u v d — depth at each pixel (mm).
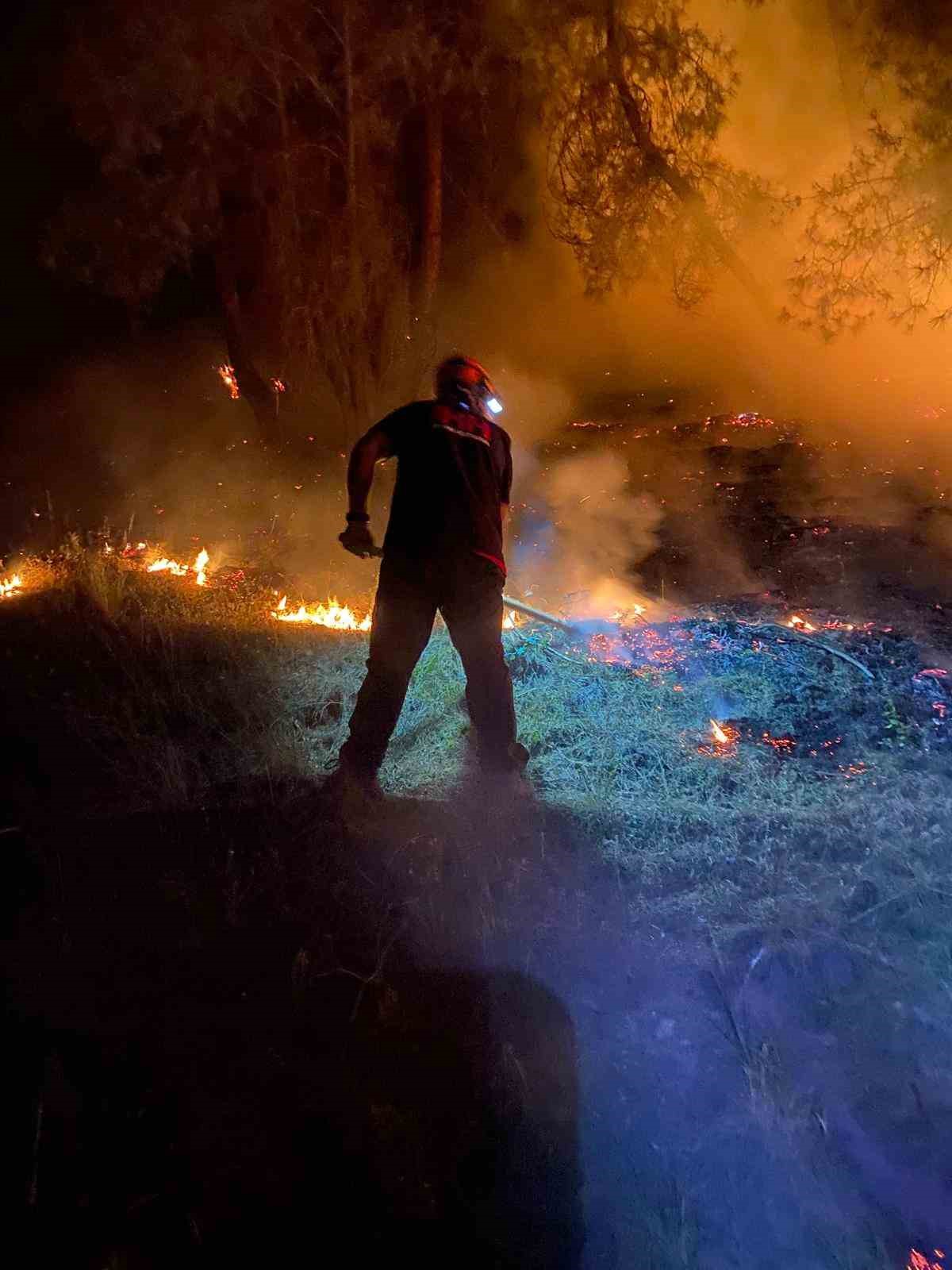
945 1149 2781
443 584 4449
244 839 4230
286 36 10281
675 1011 3250
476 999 3318
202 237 10719
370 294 10727
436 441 4562
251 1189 2721
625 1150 2816
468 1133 2871
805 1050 3082
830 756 4777
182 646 6277
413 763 4895
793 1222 2621
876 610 6629
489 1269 2533
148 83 9836
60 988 3393
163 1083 3023
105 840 4230
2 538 9867
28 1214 2641
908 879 3729
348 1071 3070
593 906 3738
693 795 4480
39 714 5387
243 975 3455
